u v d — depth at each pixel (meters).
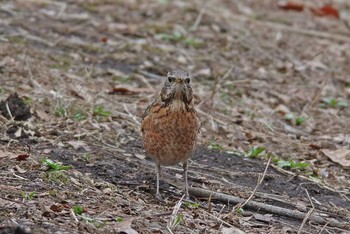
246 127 14.03
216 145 12.86
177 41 17.97
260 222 10.04
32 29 17.09
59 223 8.81
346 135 14.08
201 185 11.21
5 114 12.21
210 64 16.92
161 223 9.38
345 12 22.97
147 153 10.76
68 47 16.58
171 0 20.47
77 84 14.48
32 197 9.46
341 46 19.30
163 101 10.35
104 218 9.17
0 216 8.78
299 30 19.84
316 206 10.95
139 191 10.62
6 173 10.20
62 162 11.06
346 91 16.56
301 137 13.91
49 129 12.21
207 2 21.08
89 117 12.98
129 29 18.17
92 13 19.06
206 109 14.38
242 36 18.78
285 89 16.20
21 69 14.55
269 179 11.80
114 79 15.36
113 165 11.33
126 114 13.39
